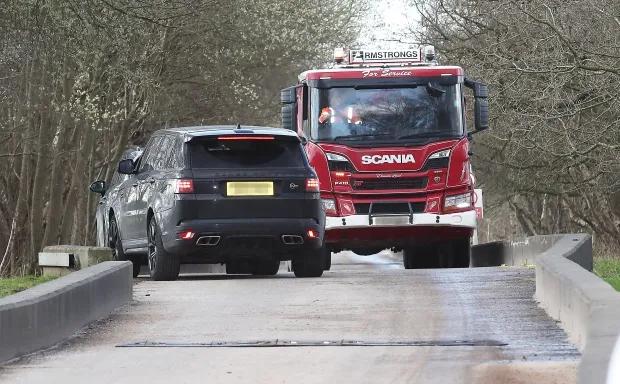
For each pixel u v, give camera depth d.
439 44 124.94
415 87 71.31
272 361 29.14
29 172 119.81
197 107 129.38
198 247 53.34
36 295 33.00
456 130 71.25
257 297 45.09
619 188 120.12
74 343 33.88
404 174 70.56
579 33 94.94
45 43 85.44
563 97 97.38
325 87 71.44
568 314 33.59
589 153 104.00
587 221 138.62
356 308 40.44
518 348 30.44
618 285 46.38
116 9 79.06
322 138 71.00
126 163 59.91
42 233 125.62
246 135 54.31
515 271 56.38
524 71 93.81
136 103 113.06
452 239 72.38
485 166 128.50
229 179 53.62
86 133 116.06
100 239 71.38
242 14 117.56
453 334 33.50
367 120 71.06
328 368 27.78
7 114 113.94
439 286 48.06
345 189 70.69
